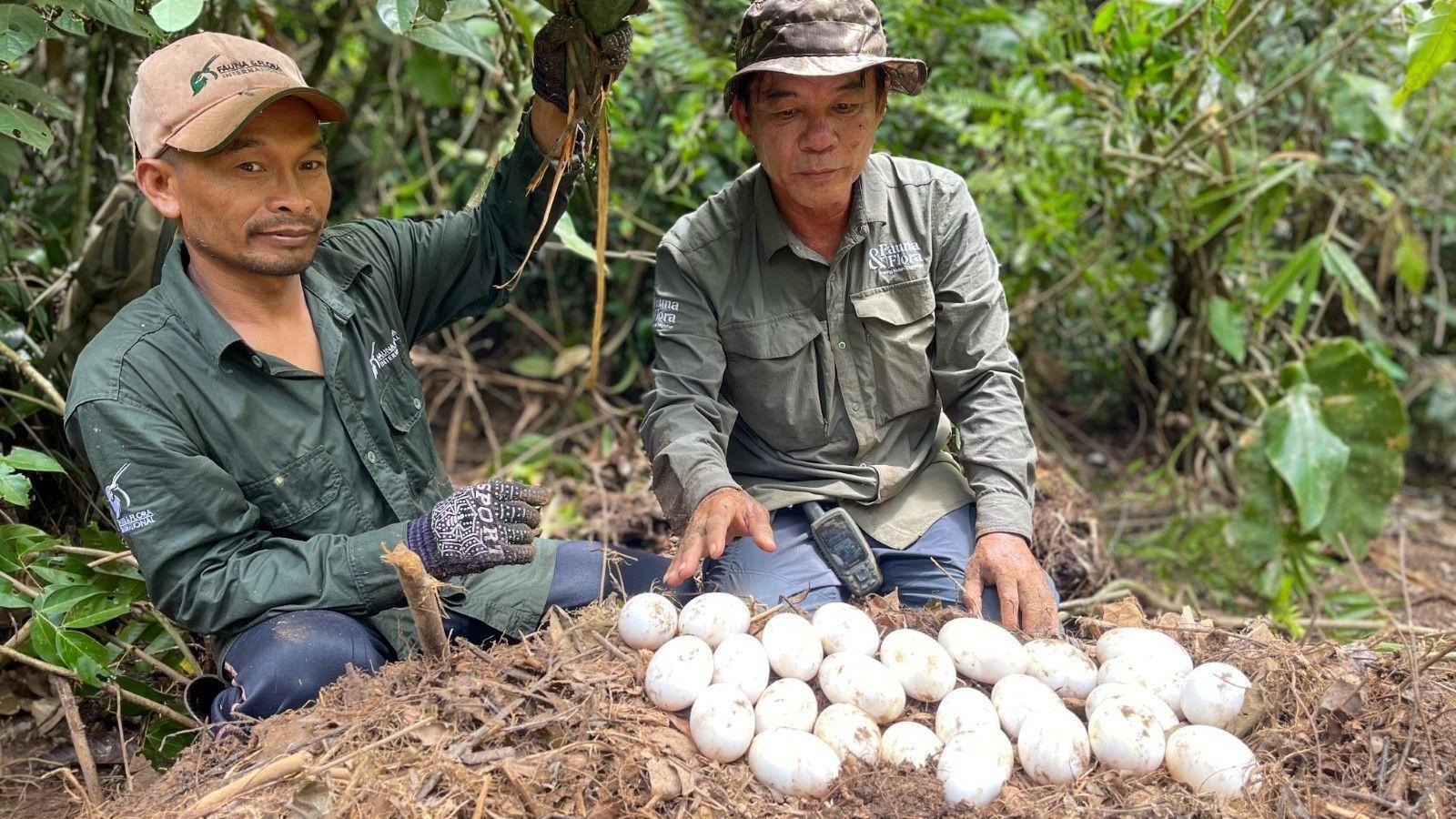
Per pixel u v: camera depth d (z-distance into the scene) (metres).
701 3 3.87
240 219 1.92
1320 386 3.54
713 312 2.31
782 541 2.31
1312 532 3.43
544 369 4.29
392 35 3.72
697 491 2.06
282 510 2.04
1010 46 3.73
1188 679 1.83
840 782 1.66
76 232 2.90
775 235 2.26
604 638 1.88
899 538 2.33
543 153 2.21
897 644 1.87
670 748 1.70
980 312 2.30
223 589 1.91
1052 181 3.78
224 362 1.99
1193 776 1.68
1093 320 4.38
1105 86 3.49
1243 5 3.32
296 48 4.47
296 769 1.62
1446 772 1.71
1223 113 3.58
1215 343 4.08
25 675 2.36
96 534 2.37
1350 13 3.44
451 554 1.88
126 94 2.99
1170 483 4.04
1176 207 3.72
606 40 2.04
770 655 1.87
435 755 1.63
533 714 1.73
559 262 4.57
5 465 2.14
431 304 2.36
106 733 2.32
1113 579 3.30
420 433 2.24
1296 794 1.65
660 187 3.72
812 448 2.37
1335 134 4.19
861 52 2.05
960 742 1.68
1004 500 2.17
